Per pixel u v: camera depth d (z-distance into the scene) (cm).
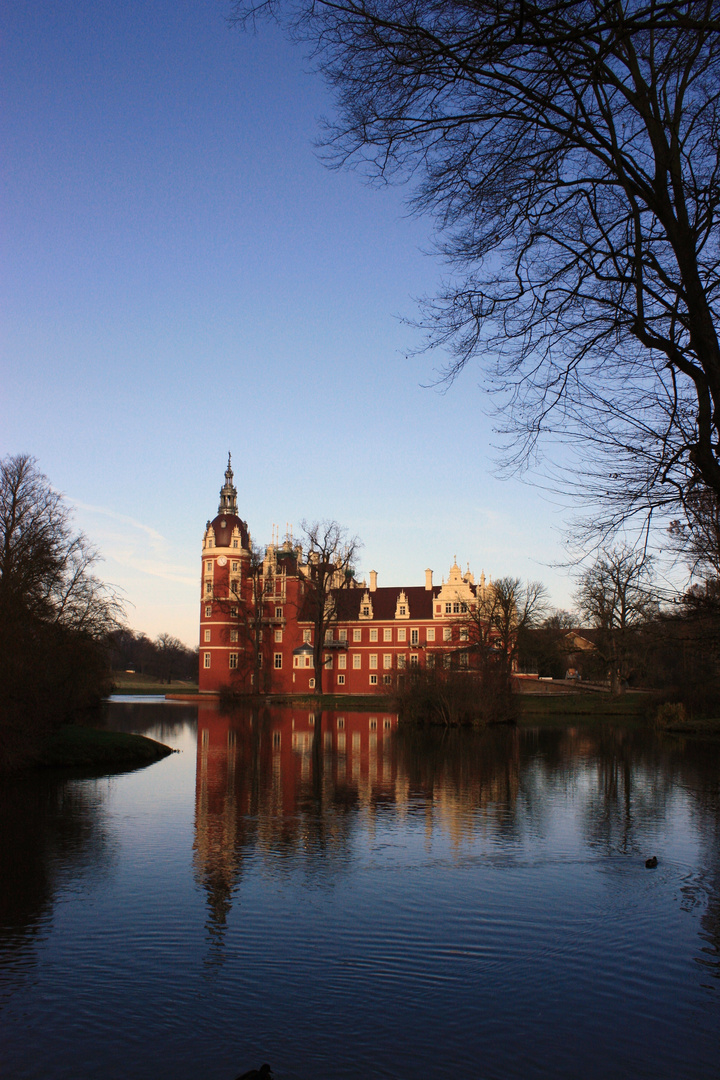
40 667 2814
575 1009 988
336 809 2200
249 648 10525
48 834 1872
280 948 1166
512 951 1159
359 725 5616
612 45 789
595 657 6131
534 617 7656
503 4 815
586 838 1850
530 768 3105
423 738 4525
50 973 1080
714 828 1964
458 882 1484
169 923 1266
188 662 18788
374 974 1081
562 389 1044
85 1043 896
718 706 5219
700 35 826
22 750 2777
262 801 2322
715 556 1230
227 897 1393
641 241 920
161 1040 905
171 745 4034
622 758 3475
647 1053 886
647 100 906
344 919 1286
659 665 4700
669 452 970
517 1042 907
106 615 3850
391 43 855
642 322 925
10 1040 905
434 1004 996
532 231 983
